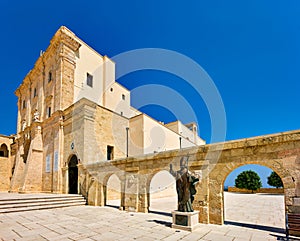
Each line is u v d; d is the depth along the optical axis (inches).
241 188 1520.7
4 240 295.6
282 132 347.9
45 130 1016.9
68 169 846.5
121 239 300.7
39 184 955.3
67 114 905.5
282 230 353.1
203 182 418.6
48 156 951.6
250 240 297.3
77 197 682.8
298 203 322.3
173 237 311.6
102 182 640.4
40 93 1135.6
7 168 1445.6
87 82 1097.4
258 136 370.0
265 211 565.6
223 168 401.7
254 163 372.2
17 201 563.2
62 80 964.6
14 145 1450.5
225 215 500.1
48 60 1126.4
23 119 1371.8
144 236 315.9
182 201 375.6
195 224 365.1
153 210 569.0
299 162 330.0
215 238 307.0
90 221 418.3
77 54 1062.4
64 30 1012.5
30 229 355.3
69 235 319.9
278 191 1389.0
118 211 541.6
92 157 817.5
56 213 507.8
